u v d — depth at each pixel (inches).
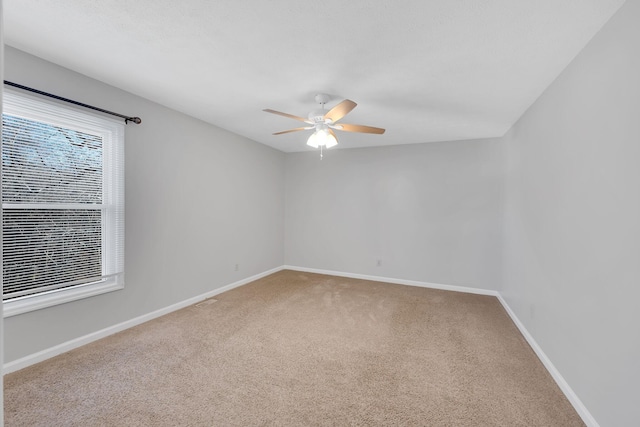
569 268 82.1
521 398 79.7
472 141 173.6
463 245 176.1
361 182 201.3
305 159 217.8
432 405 76.1
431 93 107.3
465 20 67.7
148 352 98.9
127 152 113.3
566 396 80.7
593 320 70.7
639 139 57.2
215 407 74.1
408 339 112.0
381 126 148.4
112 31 75.5
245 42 78.7
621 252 61.9
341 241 207.8
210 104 124.0
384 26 70.6
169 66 92.4
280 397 78.1
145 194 120.7
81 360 92.8
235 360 95.3
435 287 182.5
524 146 123.6
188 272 142.8
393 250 193.2
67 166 96.3
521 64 86.0
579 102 78.7
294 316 132.6
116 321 112.0
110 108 106.7
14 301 85.7
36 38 79.0
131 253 116.1
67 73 94.7
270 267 208.8
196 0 63.5
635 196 58.1
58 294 95.4
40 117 89.4
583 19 66.7
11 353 85.5
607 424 64.9
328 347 105.0
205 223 151.6
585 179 75.2
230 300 152.1
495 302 156.1
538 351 100.7
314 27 71.6
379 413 73.0
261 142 191.3
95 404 74.2
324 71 93.0
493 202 169.3
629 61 60.1
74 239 98.7
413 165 187.3
